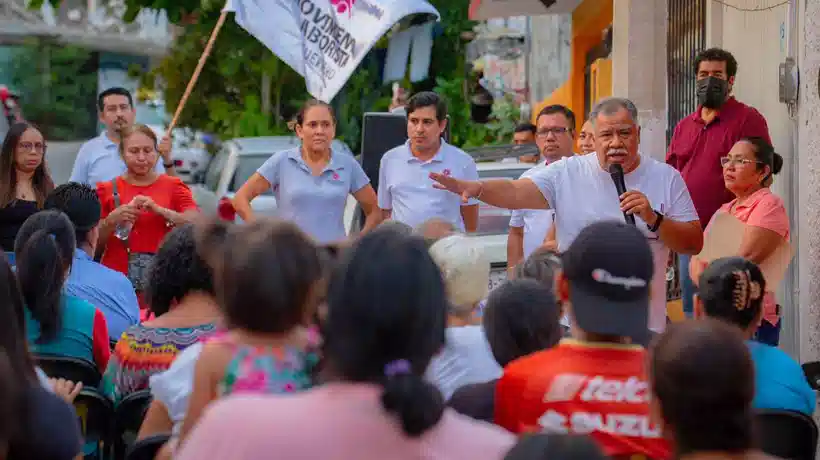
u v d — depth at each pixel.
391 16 8.38
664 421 2.79
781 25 7.90
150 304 4.70
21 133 7.27
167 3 15.79
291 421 2.60
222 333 3.61
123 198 7.45
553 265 4.79
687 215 5.82
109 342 5.48
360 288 2.65
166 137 8.10
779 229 6.61
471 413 3.82
